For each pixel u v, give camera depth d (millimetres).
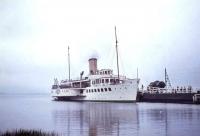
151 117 43344
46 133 28344
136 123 36625
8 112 60531
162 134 28172
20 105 91625
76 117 46219
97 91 94500
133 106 68500
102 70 93938
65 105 82875
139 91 91438
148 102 87500
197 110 53406
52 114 53312
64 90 111875
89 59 101250
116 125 35062
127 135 27969
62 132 30250
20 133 26516
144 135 27844
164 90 86875
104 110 58562
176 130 30359
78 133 29516
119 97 85875
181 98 79125
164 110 54562
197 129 30938
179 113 48250
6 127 36531
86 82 102812
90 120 41156
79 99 108312
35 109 68750
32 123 40094
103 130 31219
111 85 88000
